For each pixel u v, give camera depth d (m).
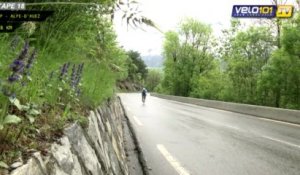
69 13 3.37
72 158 2.35
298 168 6.80
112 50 7.57
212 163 7.07
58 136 2.34
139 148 8.15
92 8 3.25
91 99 5.24
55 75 3.34
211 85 58.06
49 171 1.82
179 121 15.41
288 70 29.84
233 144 9.44
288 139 10.62
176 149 8.44
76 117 3.21
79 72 3.91
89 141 3.31
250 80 43.19
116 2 2.65
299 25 29.25
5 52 2.39
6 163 1.55
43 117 2.59
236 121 16.42
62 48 3.94
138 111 21.02
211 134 11.34
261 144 9.55
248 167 6.80
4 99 1.85
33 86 2.55
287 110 17.16
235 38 42.72
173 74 72.44
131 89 109.31
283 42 29.09
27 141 1.96
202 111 23.95
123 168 5.71
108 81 8.95
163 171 6.29
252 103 42.53
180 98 47.78
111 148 5.31
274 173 6.39
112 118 8.80
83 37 4.48
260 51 41.41
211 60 67.19
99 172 3.17
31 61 2.11
